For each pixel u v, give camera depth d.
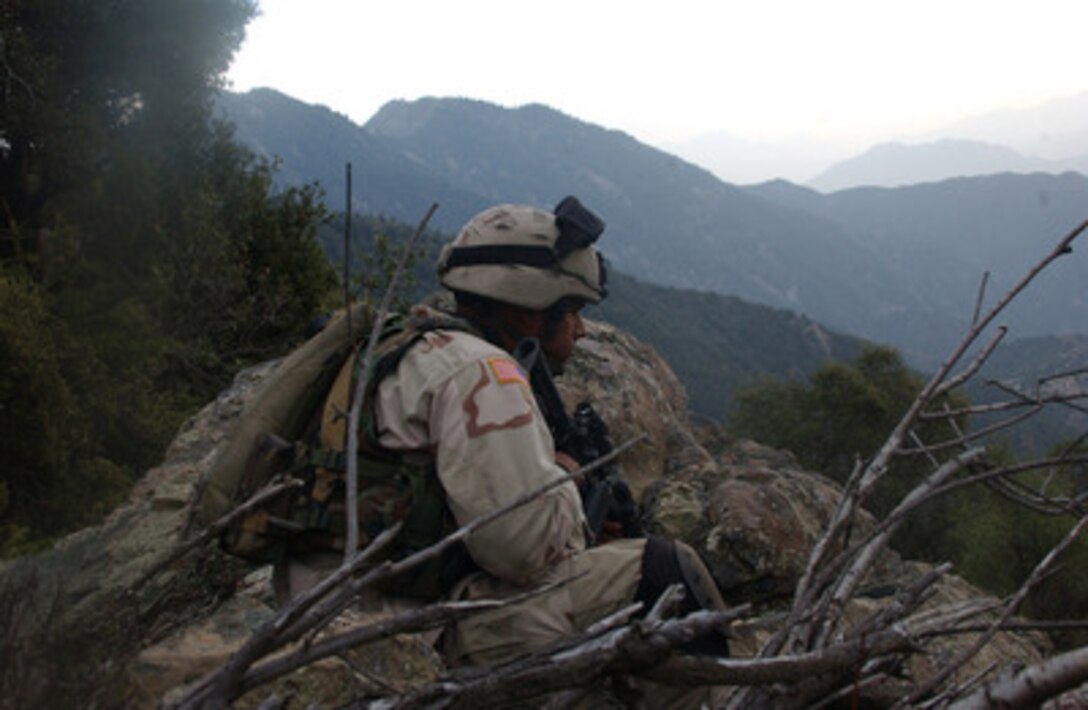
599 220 2.16
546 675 1.33
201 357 20.03
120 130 25.11
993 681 1.11
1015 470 1.58
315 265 23.92
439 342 1.94
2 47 21.70
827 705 1.69
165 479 4.76
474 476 1.77
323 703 2.30
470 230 2.20
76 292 16.39
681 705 1.87
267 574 3.21
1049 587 10.70
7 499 9.69
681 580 1.92
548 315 2.18
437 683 1.36
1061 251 1.66
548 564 1.86
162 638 2.59
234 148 24.88
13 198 22.80
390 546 1.86
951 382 1.78
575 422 2.33
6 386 10.29
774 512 4.64
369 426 1.88
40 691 1.40
